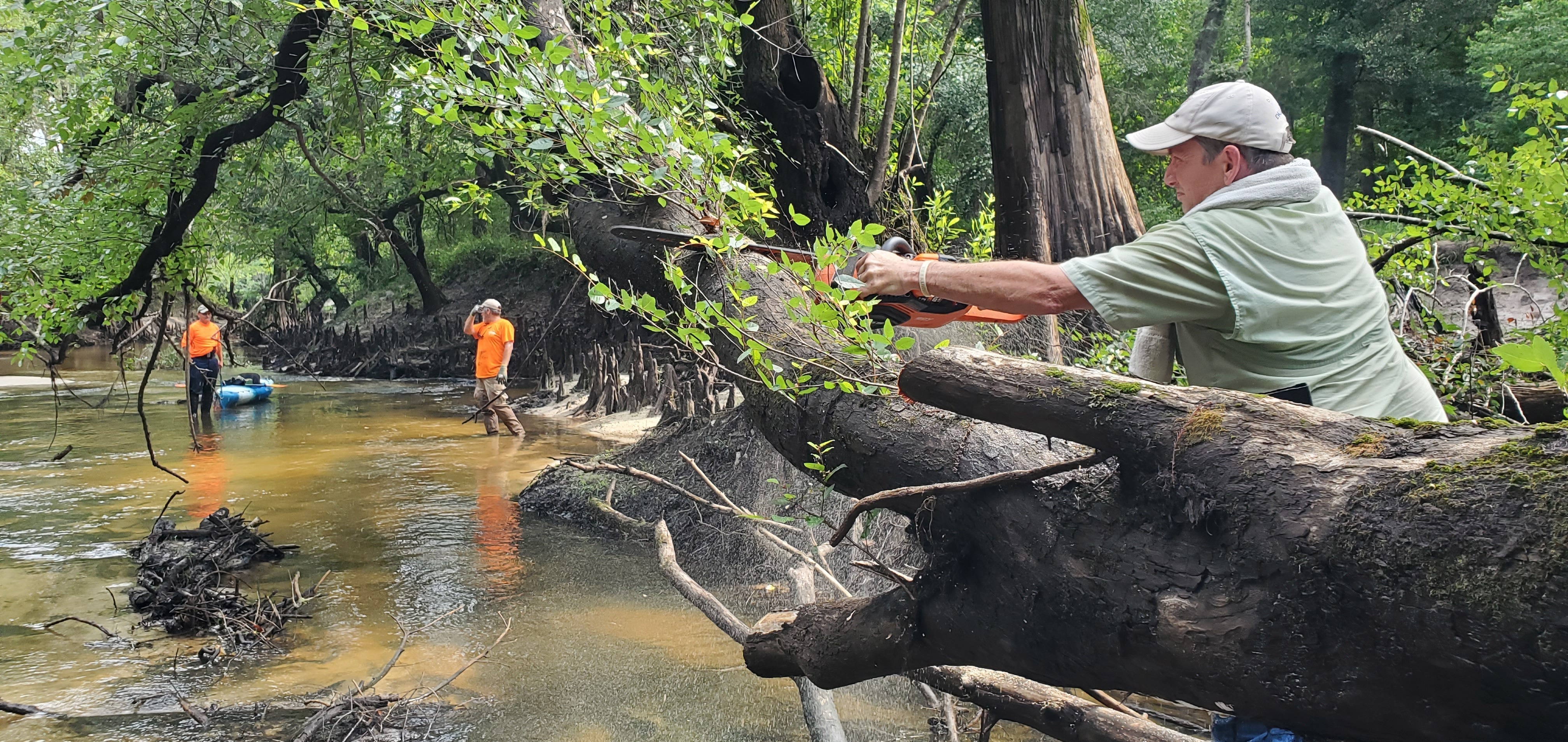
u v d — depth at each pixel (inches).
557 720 177.9
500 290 1108.5
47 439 513.3
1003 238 216.8
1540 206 146.5
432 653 213.2
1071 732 114.6
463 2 117.5
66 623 234.5
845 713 175.6
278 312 1134.4
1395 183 183.0
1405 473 56.1
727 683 194.1
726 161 131.3
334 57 263.0
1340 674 58.9
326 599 250.4
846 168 252.1
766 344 105.7
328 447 487.8
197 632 228.4
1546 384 149.8
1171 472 65.1
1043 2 209.9
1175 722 151.6
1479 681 52.4
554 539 308.5
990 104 217.6
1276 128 73.5
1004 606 79.4
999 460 81.7
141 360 925.2
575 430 540.4
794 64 248.1
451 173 779.4
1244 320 69.2
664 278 133.5
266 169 332.2
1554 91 147.2
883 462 90.1
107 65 249.1
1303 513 58.8
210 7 237.9
